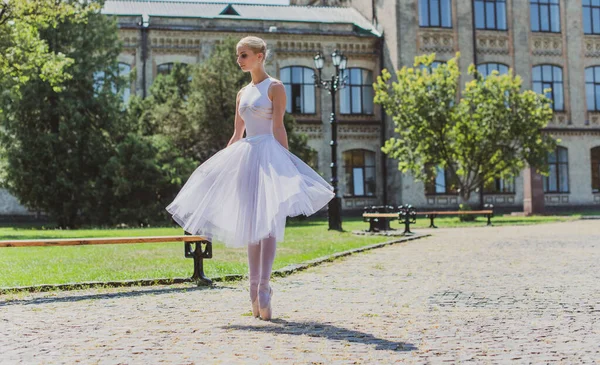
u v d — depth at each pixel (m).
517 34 38.12
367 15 39.34
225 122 27.56
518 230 19.53
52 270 8.96
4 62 20.89
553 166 38.31
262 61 5.31
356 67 37.28
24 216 31.89
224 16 36.12
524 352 4.00
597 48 39.47
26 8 20.97
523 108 27.86
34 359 3.89
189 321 5.15
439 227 22.98
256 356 3.88
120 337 4.54
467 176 28.73
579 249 11.98
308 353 3.96
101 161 27.03
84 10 23.73
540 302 6.02
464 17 37.25
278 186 4.80
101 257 11.23
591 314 5.36
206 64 28.53
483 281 7.63
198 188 5.11
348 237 16.61
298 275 8.38
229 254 11.71
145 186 25.94
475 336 4.49
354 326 4.86
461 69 37.06
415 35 36.56
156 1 38.72
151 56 35.00
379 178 37.06
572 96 38.78
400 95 28.77
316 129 36.53
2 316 5.50
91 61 27.17
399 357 3.86
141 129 28.97
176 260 10.56
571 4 39.06
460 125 27.98
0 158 26.66
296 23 36.69
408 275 8.34
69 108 26.27
